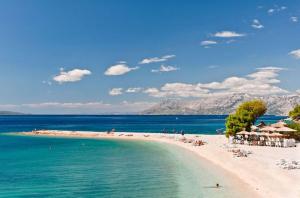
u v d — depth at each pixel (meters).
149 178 47.03
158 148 84.88
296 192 37.16
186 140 97.62
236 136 90.12
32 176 49.94
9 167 58.34
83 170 54.34
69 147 92.12
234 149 71.38
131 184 43.62
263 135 80.25
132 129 185.00
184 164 58.03
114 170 53.81
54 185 43.94
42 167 58.03
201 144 86.56
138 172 51.62
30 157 71.56
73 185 43.75
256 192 38.06
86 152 79.44
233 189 39.72
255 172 48.28
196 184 42.88
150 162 61.28
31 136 136.50
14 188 42.59
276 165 52.69
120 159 66.12
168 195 38.06
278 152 67.44
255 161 56.97
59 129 188.62
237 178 45.31
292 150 70.69
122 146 92.56
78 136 134.12
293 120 117.06
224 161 59.06
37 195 39.28
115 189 41.25
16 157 71.81
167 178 46.78
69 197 38.28
